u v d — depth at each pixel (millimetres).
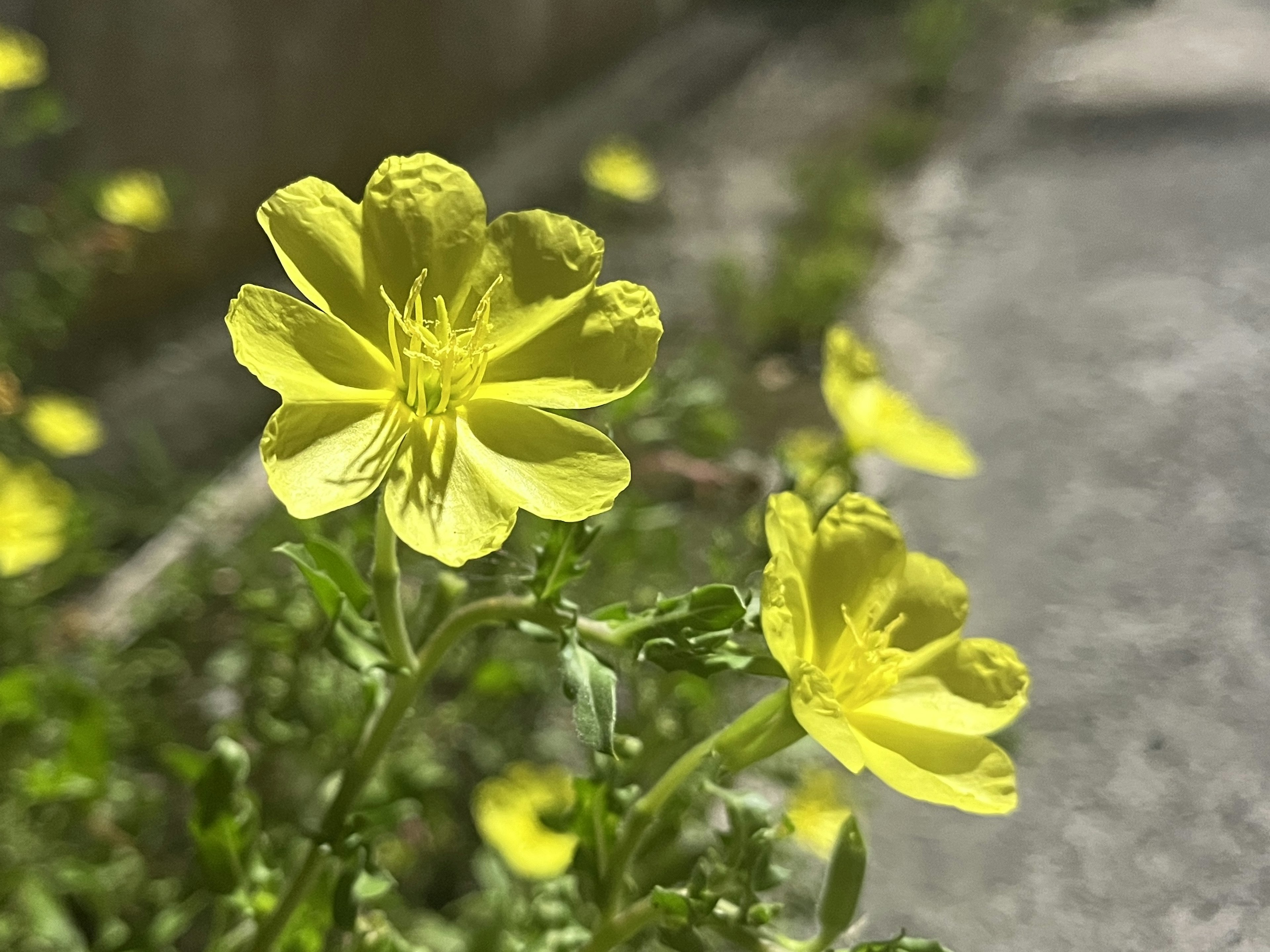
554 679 225
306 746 190
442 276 94
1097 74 543
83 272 306
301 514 78
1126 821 173
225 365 382
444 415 90
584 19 694
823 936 85
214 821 104
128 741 206
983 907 169
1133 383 293
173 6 377
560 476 87
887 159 523
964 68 613
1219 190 391
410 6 512
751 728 88
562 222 96
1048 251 385
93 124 357
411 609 147
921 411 311
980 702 94
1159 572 225
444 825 208
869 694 91
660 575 236
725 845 92
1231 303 318
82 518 223
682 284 436
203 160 407
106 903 168
